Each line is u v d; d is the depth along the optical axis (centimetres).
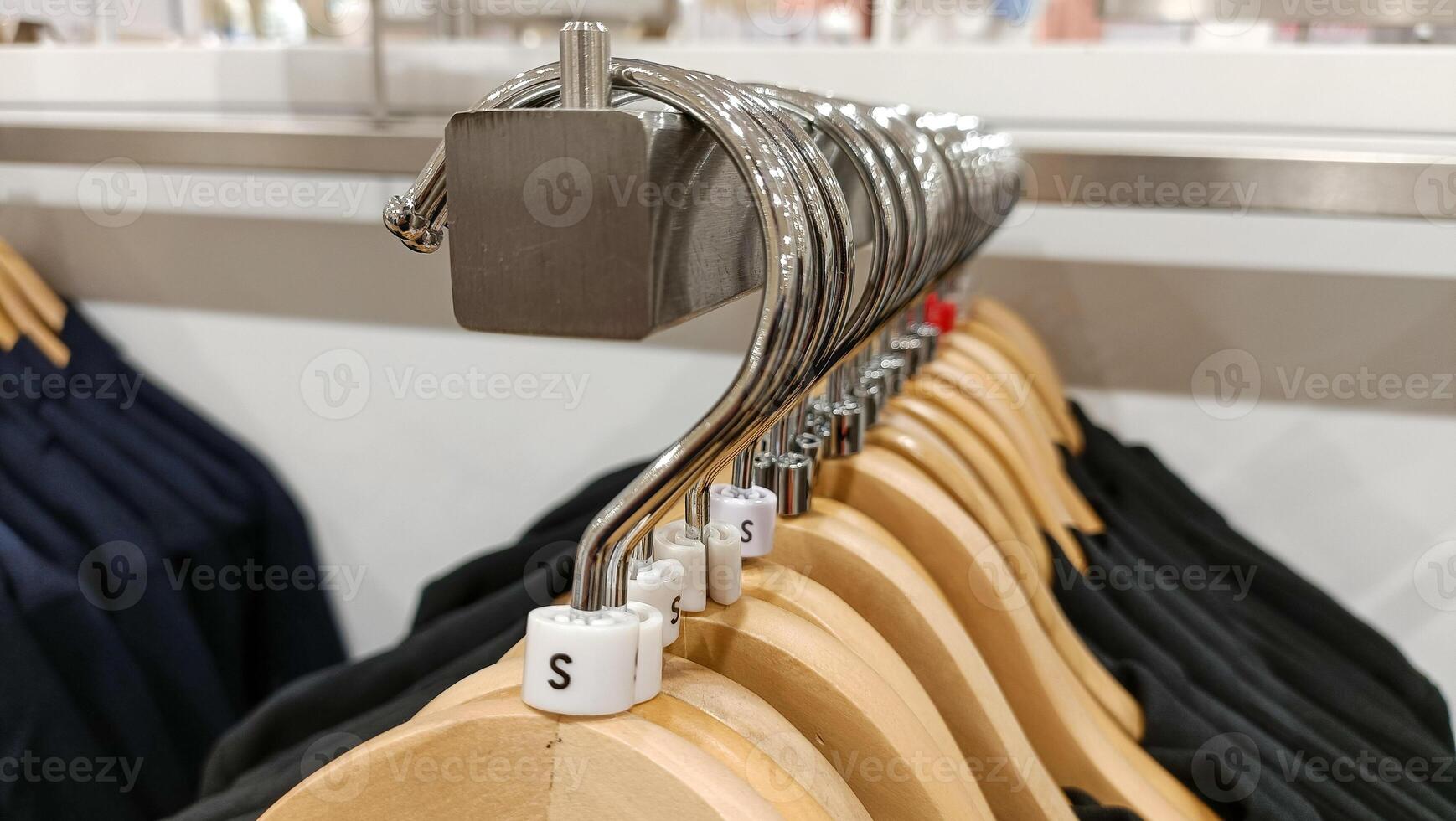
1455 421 97
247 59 117
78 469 97
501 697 32
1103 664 64
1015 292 105
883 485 52
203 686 98
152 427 111
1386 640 78
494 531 122
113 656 87
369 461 123
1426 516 99
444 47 112
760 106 31
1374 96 96
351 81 115
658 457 30
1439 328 96
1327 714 68
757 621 38
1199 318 101
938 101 106
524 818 31
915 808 36
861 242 45
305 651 119
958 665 45
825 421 52
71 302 125
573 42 25
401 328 119
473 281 26
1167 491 96
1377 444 100
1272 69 98
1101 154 73
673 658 37
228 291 121
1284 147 98
